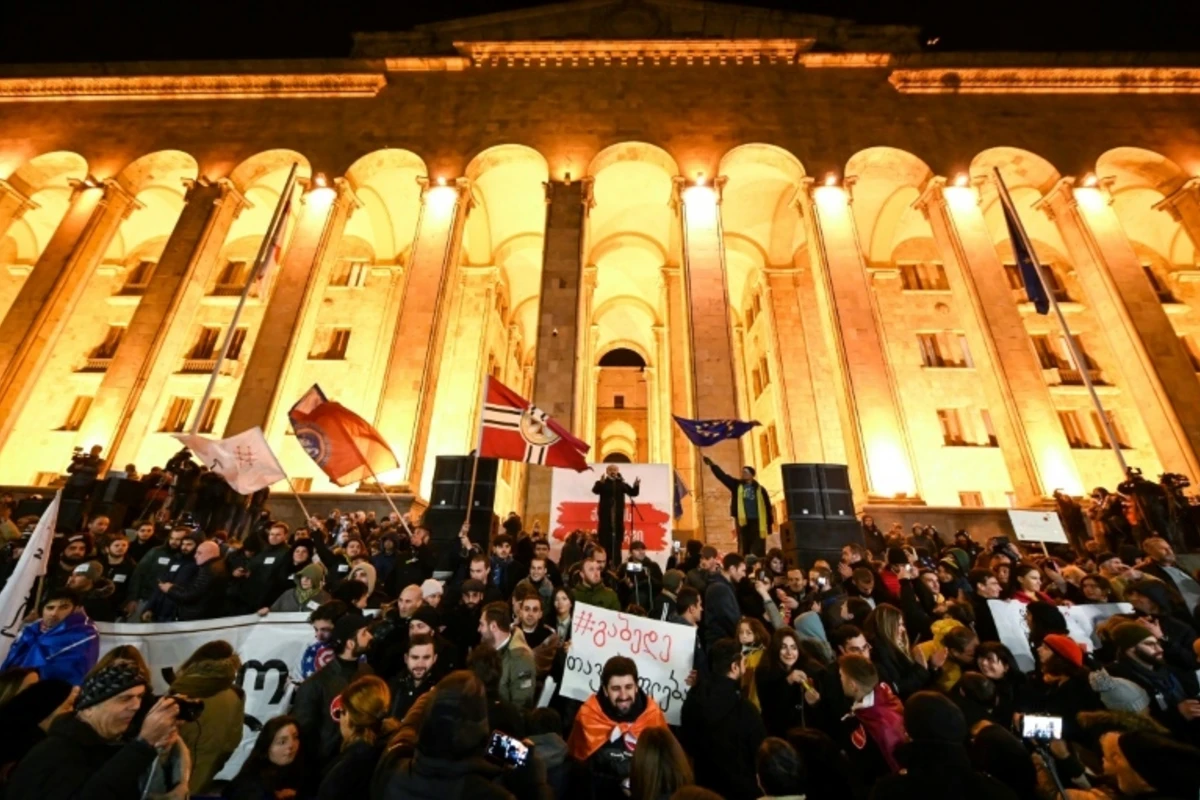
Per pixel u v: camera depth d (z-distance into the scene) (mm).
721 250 21094
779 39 24484
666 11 26281
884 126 23109
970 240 21062
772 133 23047
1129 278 20094
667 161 23000
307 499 17141
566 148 22938
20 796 2682
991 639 6777
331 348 27000
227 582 7668
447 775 2639
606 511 11672
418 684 4797
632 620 5520
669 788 3268
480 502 13602
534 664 5070
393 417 18812
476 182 25656
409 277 20906
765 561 10039
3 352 19719
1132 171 23031
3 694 3781
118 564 8742
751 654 5750
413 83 24797
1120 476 22562
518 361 36750
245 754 5441
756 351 30953
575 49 24891
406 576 8602
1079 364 16266
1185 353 18828
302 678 5695
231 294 27219
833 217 21422
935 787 3002
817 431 25188
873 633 5801
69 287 21266
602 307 35750
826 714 4871
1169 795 3219
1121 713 4309
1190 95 23266
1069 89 23578
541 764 3375
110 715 3029
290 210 20234
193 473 14227
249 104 24703
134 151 23609
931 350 26188
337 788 3344
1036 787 3572
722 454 18234
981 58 23750
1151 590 6305
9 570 8336
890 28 25797
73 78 24766
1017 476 17891
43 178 24859
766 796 3424
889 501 17156
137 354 19906
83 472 15133
